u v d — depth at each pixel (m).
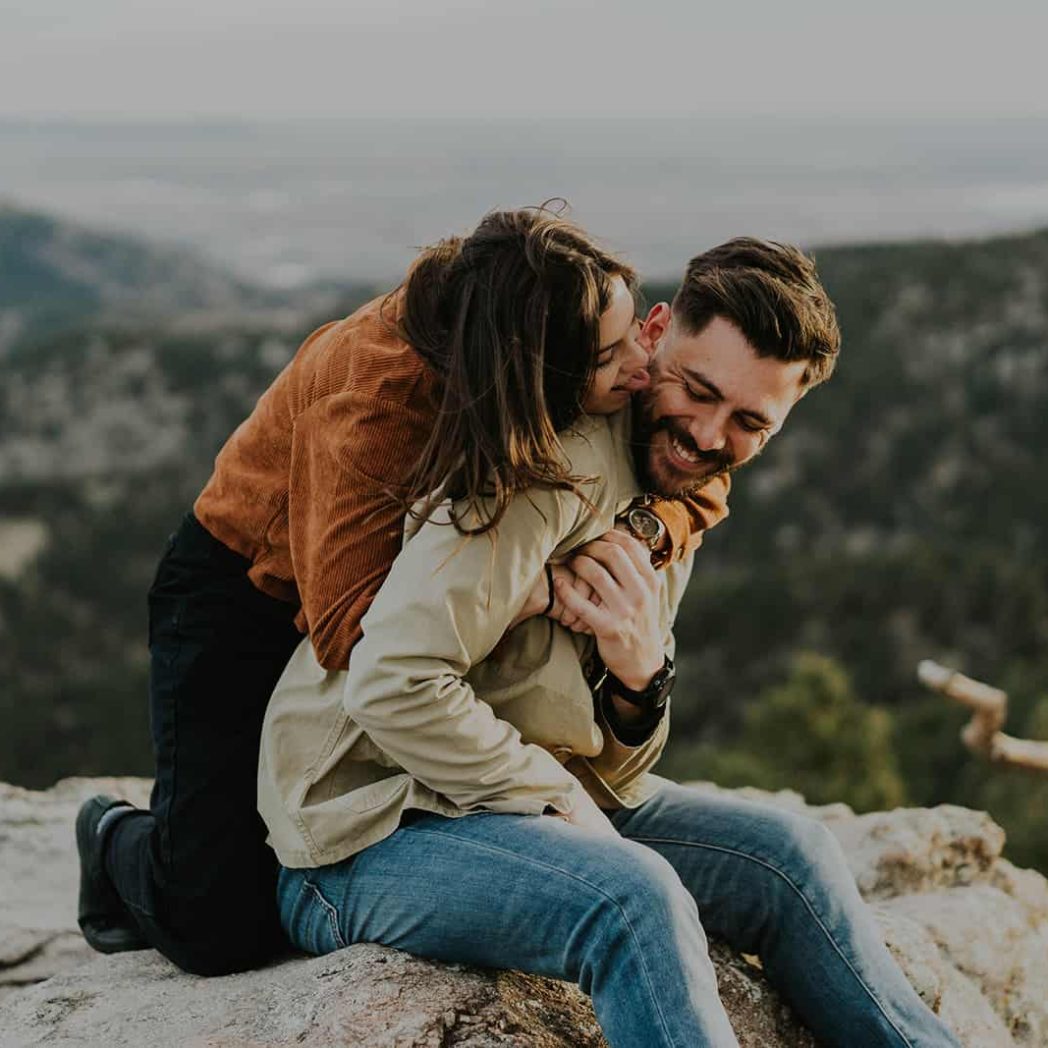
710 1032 1.62
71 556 62.62
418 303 1.79
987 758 3.04
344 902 1.94
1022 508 58.19
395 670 1.72
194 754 2.03
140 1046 1.85
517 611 1.80
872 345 69.25
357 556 1.80
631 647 1.87
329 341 1.91
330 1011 1.82
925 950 2.36
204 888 2.03
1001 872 2.92
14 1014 2.05
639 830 2.13
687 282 1.85
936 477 61.25
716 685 32.78
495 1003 1.86
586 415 1.86
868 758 12.54
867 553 37.88
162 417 88.19
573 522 1.81
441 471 1.71
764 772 12.06
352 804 1.90
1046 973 2.61
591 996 1.72
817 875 2.01
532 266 1.67
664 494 1.94
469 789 1.79
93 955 2.58
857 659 33.03
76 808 3.20
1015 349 66.25
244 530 1.98
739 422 1.84
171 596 2.06
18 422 88.50
